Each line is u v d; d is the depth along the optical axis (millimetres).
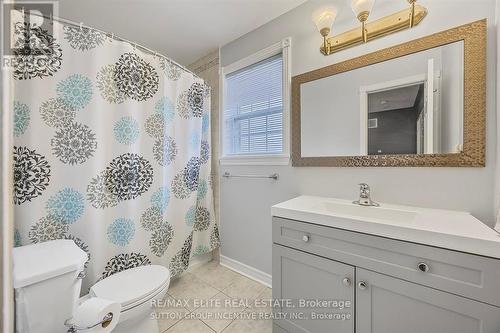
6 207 549
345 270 979
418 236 800
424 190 1156
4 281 543
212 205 2225
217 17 1725
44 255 965
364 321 938
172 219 1795
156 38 2012
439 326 775
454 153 1064
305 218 1101
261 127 1926
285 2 1576
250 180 1957
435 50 1106
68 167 1209
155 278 1209
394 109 1230
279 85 1793
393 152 1237
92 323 789
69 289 908
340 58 1428
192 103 1948
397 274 850
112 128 1375
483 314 698
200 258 2219
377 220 920
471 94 1014
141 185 1533
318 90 1513
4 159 545
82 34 1235
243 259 2033
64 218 1202
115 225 1404
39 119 1115
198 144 2008
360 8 1153
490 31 986
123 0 1500
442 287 763
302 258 1119
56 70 1154
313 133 1543
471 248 713
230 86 2174
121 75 1399
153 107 1594
